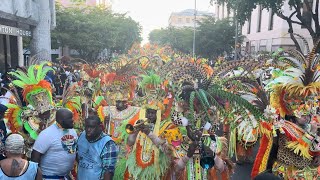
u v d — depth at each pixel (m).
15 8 15.01
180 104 4.14
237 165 7.49
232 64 4.44
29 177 3.48
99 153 4.06
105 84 6.73
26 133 4.88
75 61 22.25
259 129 4.64
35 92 4.88
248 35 46.00
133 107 5.91
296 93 4.39
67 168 4.19
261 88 5.35
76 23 34.44
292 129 4.34
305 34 28.62
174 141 4.23
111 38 37.16
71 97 5.94
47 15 19.30
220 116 4.09
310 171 4.39
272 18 36.94
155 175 4.33
